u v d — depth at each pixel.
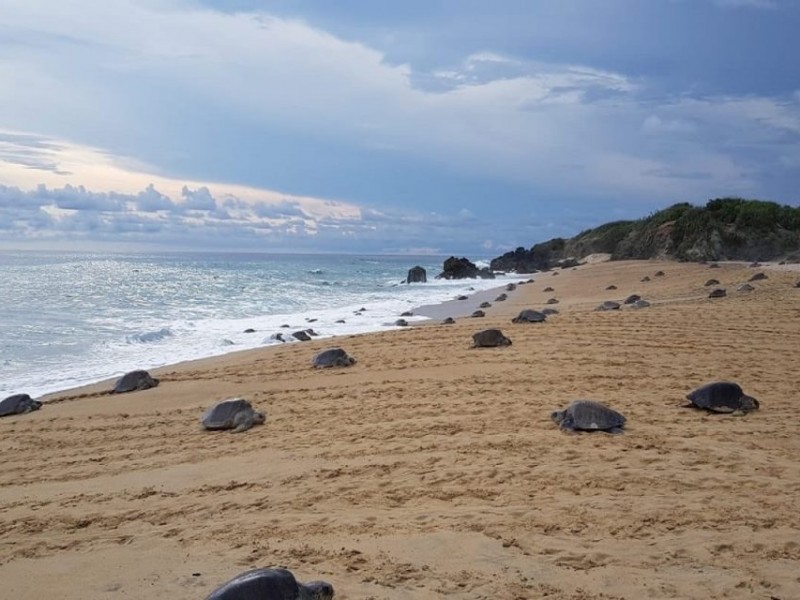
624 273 46.06
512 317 25.92
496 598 5.26
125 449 10.43
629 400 11.47
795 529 6.35
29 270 66.44
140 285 47.84
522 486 7.66
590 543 6.20
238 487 8.18
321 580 5.41
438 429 10.11
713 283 32.25
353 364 16.25
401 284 58.31
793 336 17.48
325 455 9.21
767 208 57.09
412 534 6.48
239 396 13.62
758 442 9.09
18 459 10.15
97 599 5.52
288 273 75.12
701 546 6.04
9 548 6.71
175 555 6.32
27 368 17.91
